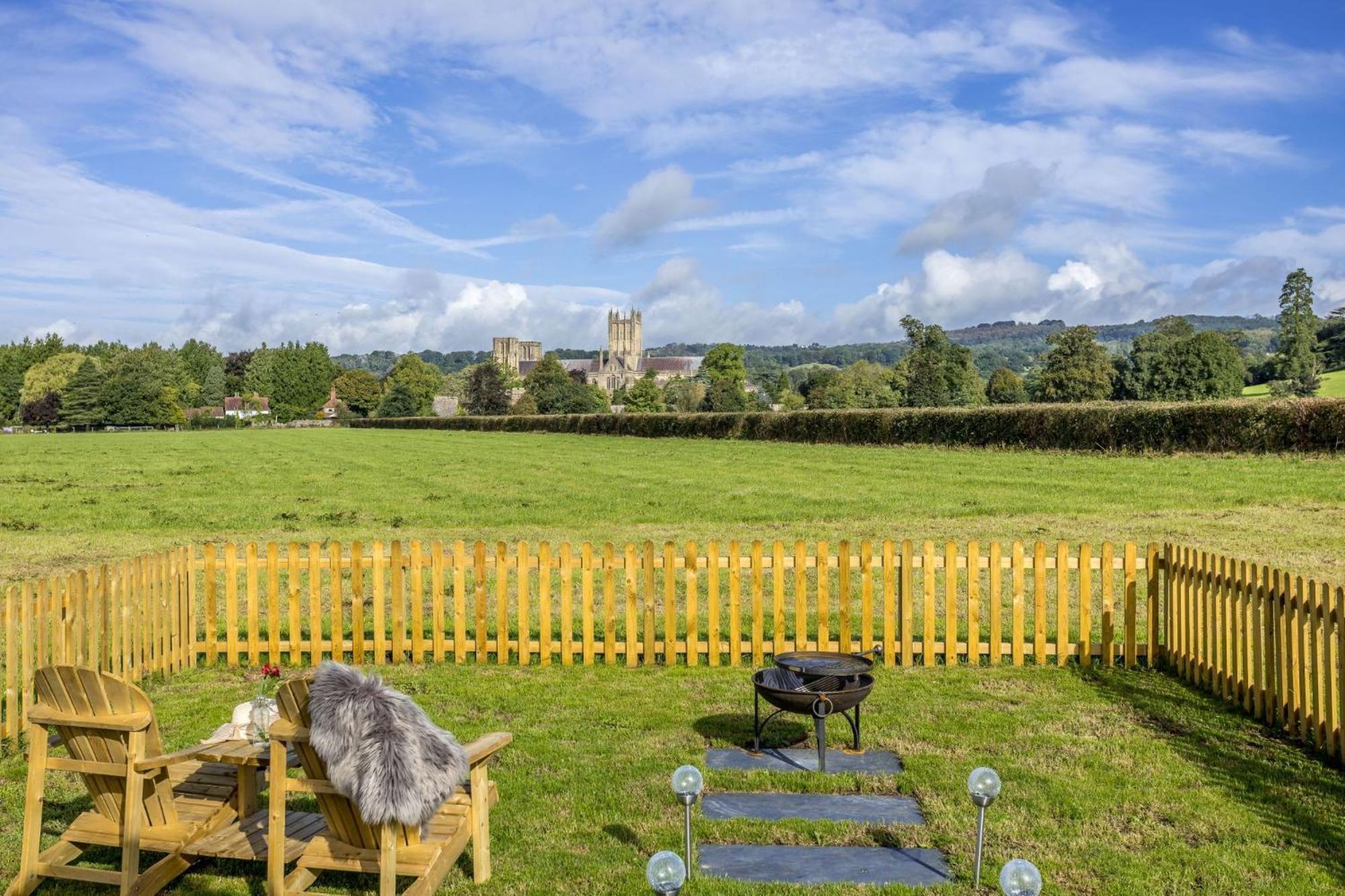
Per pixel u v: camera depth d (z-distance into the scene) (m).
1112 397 87.12
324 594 15.59
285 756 5.44
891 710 9.39
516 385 164.25
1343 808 6.90
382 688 5.20
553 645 11.35
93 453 58.66
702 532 21.28
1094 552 16.97
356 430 111.19
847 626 10.93
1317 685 7.99
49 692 5.66
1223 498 23.25
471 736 8.77
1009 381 111.50
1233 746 8.20
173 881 6.05
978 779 5.88
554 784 7.55
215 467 45.00
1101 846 6.34
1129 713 9.23
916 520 21.95
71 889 5.99
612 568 11.27
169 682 10.89
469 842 6.58
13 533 23.02
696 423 67.81
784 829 6.69
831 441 53.44
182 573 11.45
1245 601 9.15
